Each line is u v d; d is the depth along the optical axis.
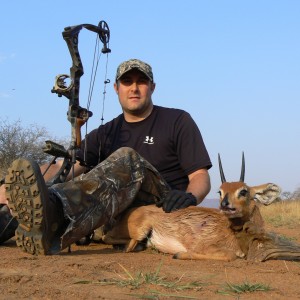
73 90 2.06
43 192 1.71
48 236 1.77
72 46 2.03
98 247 2.28
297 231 4.09
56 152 1.99
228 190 1.98
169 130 2.40
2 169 5.96
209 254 1.94
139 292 1.29
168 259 1.89
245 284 1.35
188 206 2.10
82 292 1.26
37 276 1.43
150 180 2.18
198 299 1.24
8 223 2.12
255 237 1.94
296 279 1.54
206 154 2.38
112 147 2.46
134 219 2.17
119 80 2.42
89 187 1.87
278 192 2.10
